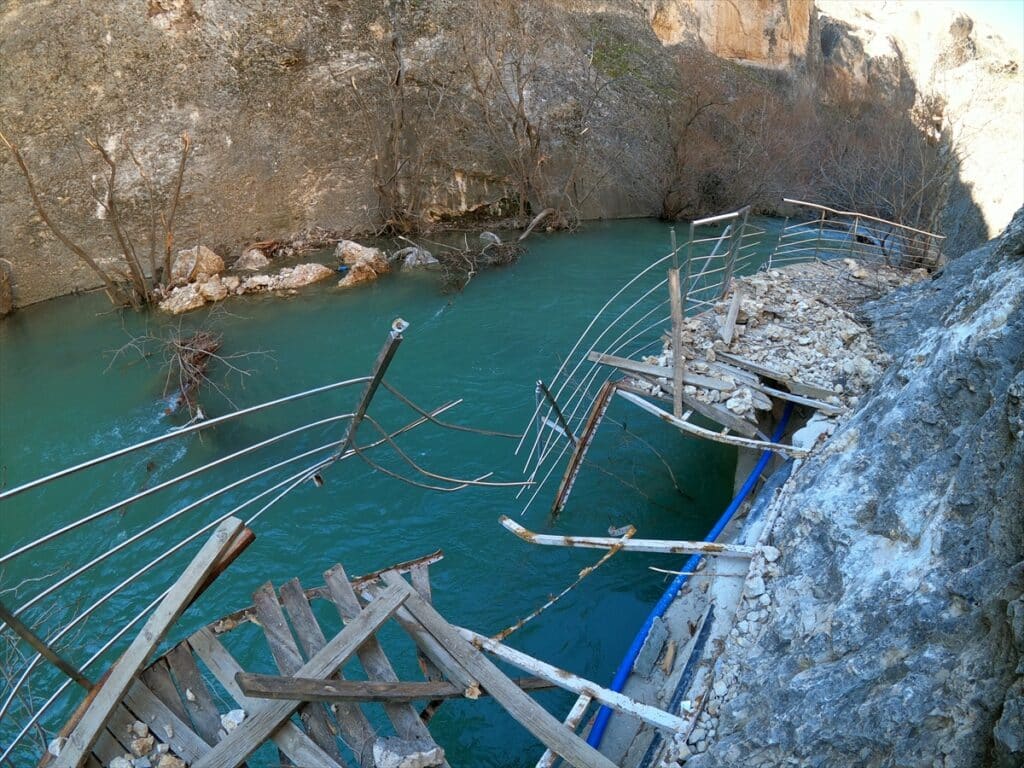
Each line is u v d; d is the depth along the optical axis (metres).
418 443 12.74
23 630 5.03
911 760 3.92
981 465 4.68
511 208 27.08
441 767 5.04
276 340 16.75
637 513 10.97
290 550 10.34
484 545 10.41
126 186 19.70
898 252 16.77
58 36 18.50
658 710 5.74
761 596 6.36
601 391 9.68
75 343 16.75
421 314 18.28
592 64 29.27
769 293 12.03
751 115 32.56
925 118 30.16
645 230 27.12
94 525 10.91
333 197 23.59
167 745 5.06
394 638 8.85
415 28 24.22
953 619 4.25
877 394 7.21
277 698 5.06
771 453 9.74
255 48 21.39
